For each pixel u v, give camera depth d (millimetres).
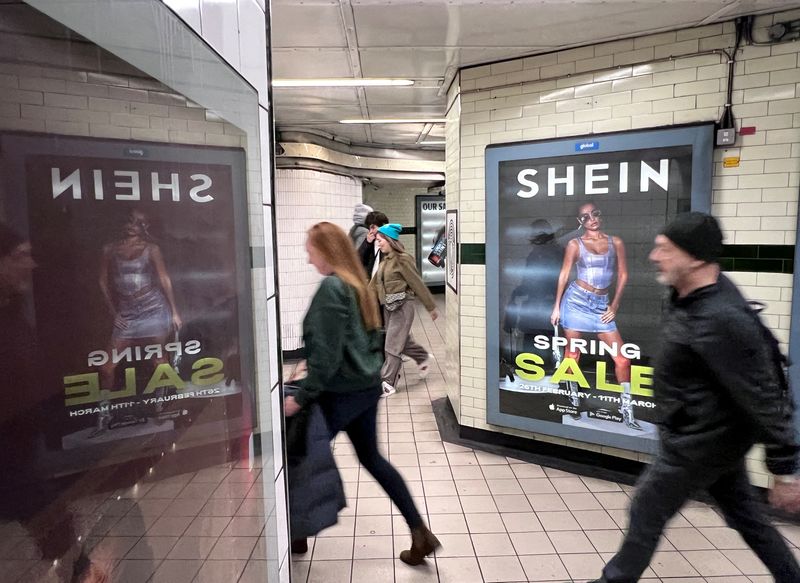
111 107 602
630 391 3039
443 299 10961
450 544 2451
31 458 509
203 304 819
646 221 2930
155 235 688
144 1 655
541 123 3244
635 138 2914
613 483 3033
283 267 5828
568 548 2410
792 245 2639
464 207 3590
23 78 486
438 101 4527
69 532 553
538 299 3295
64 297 541
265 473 1113
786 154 2619
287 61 3354
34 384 510
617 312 3043
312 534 2123
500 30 2822
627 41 2939
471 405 3680
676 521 2574
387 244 4520
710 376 1660
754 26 2631
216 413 863
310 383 2111
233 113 958
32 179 500
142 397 666
